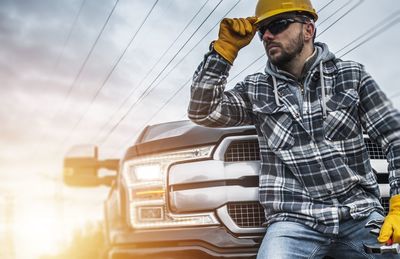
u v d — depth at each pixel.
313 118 2.16
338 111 2.15
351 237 2.16
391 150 2.12
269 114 2.23
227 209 2.65
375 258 2.12
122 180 3.03
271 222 2.22
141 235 2.82
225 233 2.63
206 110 2.28
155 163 2.85
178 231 2.71
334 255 2.27
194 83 2.25
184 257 2.67
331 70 2.22
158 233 2.76
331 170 2.12
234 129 2.72
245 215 2.66
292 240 2.13
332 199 2.14
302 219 2.14
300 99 2.22
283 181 2.22
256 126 2.37
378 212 2.19
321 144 2.15
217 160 2.69
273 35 2.23
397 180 2.06
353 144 2.17
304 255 2.14
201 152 2.73
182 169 2.76
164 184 2.80
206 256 2.62
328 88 2.19
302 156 2.16
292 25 2.21
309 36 2.25
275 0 2.24
